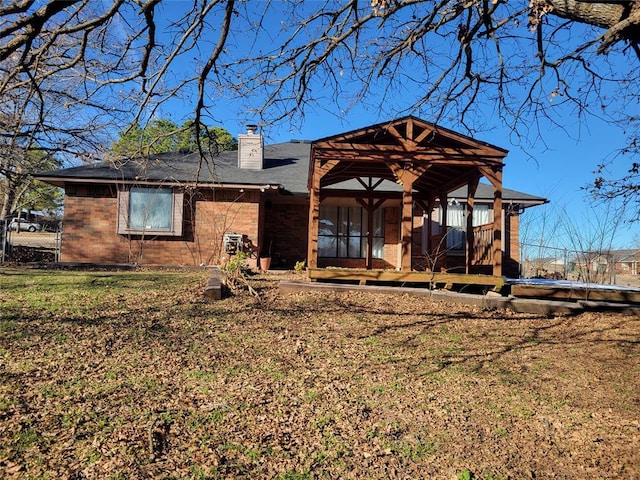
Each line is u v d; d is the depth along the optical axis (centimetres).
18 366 453
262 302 790
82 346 523
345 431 379
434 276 909
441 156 932
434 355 581
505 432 396
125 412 378
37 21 291
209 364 502
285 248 1653
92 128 745
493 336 672
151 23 385
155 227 1412
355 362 542
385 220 1672
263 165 1750
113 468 297
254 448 340
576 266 1188
